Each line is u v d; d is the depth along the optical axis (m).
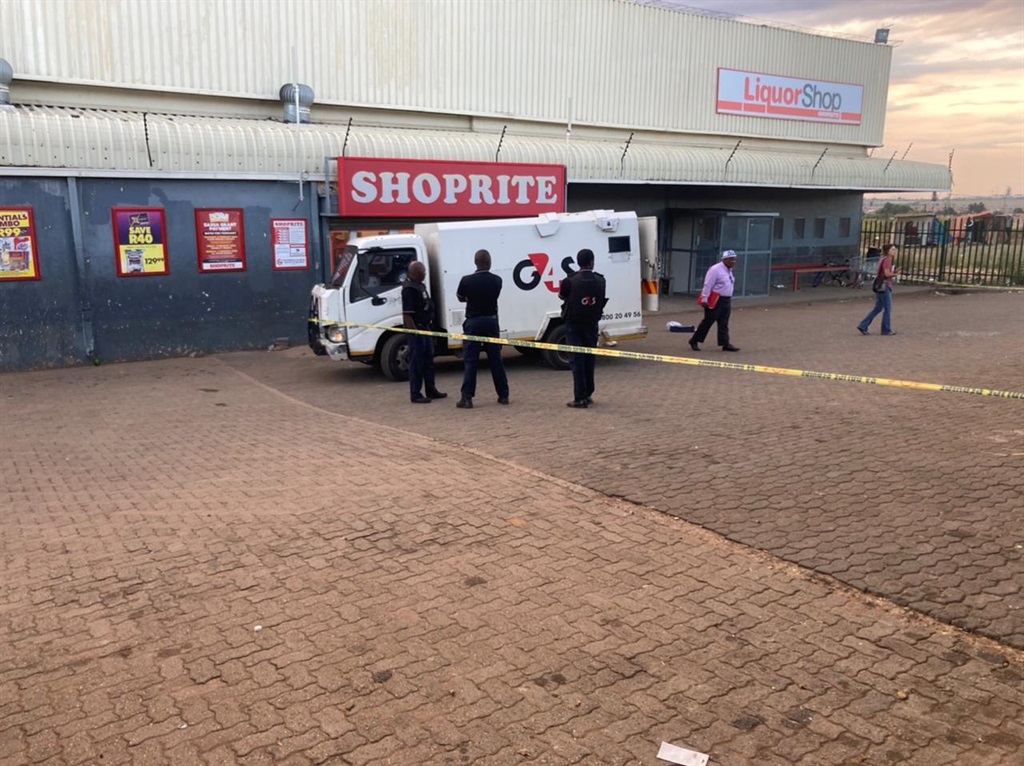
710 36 24.27
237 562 5.01
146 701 3.54
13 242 13.26
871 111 28.81
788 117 26.55
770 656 3.82
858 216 28.69
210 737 3.27
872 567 4.66
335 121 18.89
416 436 8.18
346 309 11.69
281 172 15.32
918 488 5.94
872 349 13.55
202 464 7.44
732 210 25.08
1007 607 4.14
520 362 13.41
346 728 3.32
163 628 4.19
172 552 5.20
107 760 3.14
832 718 3.34
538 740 3.23
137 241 14.23
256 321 15.51
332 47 18.23
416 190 16.22
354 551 5.13
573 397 10.08
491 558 4.98
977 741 3.18
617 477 6.47
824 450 7.05
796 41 26.20
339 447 7.87
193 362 14.41
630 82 22.95
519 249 12.01
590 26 21.98
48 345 13.76
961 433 7.47
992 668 3.67
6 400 11.23
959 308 20.45
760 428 7.97
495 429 8.37
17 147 13.01
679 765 3.07
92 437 8.84
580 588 4.55
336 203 15.84
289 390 11.72
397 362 11.96
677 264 24.06
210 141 14.55
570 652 3.88
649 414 8.88
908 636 3.96
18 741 3.27
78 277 13.79
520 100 21.14
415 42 19.31
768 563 4.82
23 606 4.49
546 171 17.81
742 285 23.38
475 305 9.42
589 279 9.05
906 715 3.35
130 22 15.91
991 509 5.46
